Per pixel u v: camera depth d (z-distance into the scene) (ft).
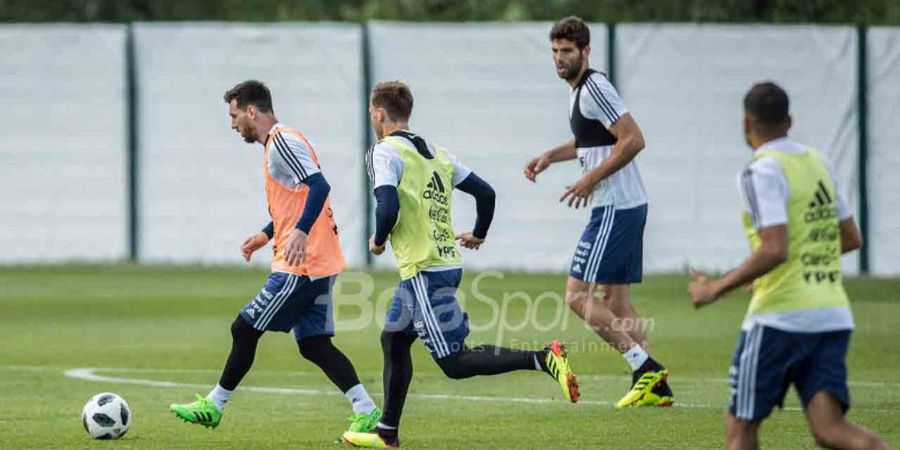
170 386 140.15
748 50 257.75
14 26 271.28
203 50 268.62
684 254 259.80
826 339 77.82
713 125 258.37
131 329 191.83
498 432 111.24
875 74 256.93
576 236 260.42
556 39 128.06
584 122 128.57
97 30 270.67
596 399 130.31
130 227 273.13
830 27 256.73
